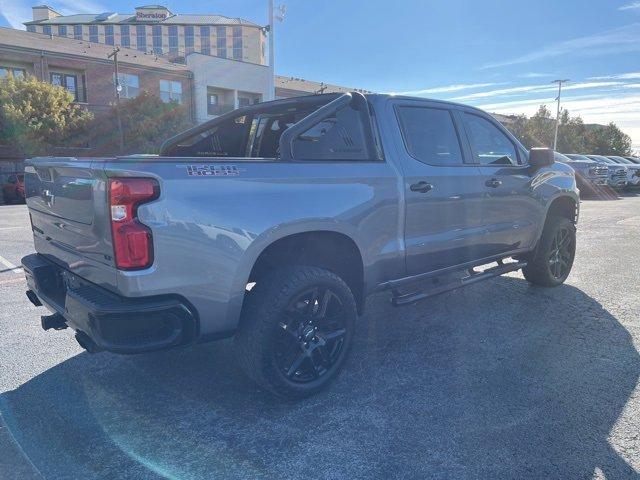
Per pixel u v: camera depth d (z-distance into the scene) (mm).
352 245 3396
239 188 2771
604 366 3561
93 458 2564
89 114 28609
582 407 3000
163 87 34594
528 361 3662
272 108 4324
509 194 4594
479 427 2803
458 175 4047
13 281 6031
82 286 2855
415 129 3906
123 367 3627
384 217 3500
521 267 4973
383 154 3607
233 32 102312
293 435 2756
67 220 2945
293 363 3076
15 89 25797
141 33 102188
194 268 2613
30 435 2770
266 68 40000
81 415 2979
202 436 2758
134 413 3002
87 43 33062
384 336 4195
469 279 4352
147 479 2400
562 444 2633
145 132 29734
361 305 3600
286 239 3098
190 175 2609
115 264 2498
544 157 4676
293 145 3230
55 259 3283
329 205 3141
